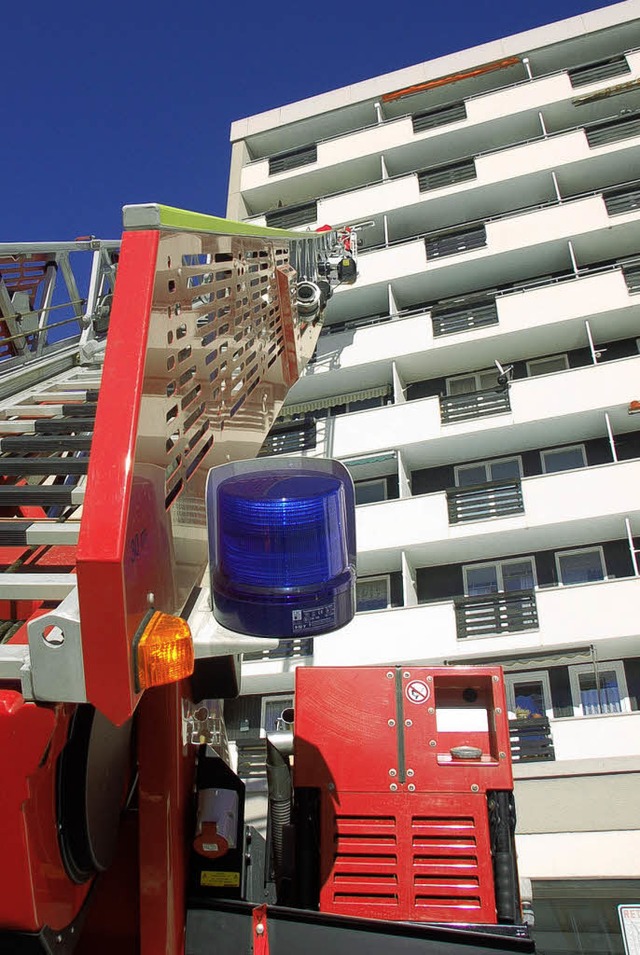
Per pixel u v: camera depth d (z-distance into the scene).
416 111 28.02
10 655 2.04
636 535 17.02
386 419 19.52
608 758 13.62
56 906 2.40
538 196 23.45
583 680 15.86
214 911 3.21
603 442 18.72
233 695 3.73
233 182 28.05
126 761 3.15
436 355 20.72
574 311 19.66
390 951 3.32
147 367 2.28
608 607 15.09
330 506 2.38
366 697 4.25
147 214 2.48
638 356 17.98
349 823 3.98
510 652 15.43
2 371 5.27
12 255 5.77
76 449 3.65
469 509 17.59
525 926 3.64
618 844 12.73
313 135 28.98
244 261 4.25
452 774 4.03
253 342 4.32
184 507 2.73
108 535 1.86
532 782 13.61
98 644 1.87
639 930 9.65
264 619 2.29
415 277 22.34
